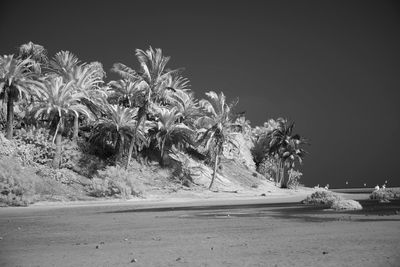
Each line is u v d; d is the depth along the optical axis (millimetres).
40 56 59875
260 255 9328
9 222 19953
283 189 76438
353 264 7938
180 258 9156
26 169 39969
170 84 62688
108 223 18750
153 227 16609
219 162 66125
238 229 15141
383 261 8156
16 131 45969
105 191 42438
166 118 56094
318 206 30938
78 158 47438
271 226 15953
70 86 46938
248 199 46781
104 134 50719
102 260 9109
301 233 13297
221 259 8945
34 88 44469
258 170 91875
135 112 52562
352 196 53375
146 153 57250
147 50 51156
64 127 50688
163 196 46562
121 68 52250
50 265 8586
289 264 8148
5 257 9703
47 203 35844
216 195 51469
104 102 53062
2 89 42469
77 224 18453
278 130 86750
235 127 62375
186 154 62438
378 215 20500
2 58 45125
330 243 10812
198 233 14125
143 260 9039
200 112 64000
